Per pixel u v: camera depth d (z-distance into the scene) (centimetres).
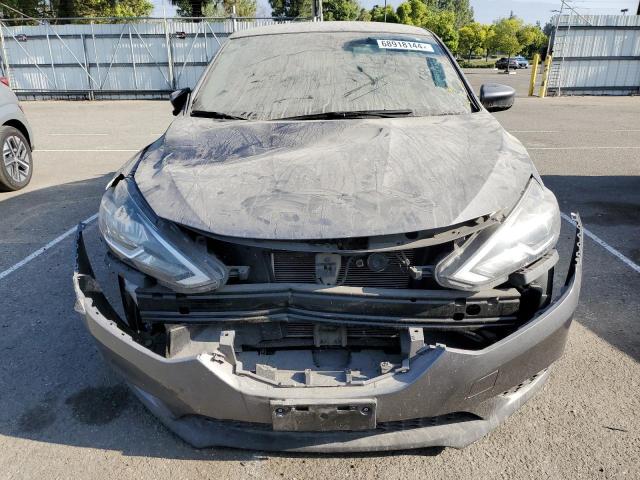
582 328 314
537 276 199
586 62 2044
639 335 306
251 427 201
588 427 231
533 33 8219
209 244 202
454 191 203
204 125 282
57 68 2031
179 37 1989
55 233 480
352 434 202
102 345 204
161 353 217
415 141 244
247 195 204
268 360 201
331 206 195
